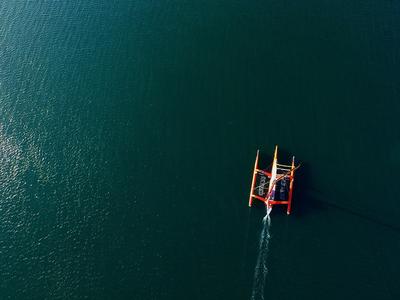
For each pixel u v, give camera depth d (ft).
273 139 207.00
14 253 188.85
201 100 223.30
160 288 177.99
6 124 226.99
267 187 192.54
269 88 222.69
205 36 247.50
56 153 215.72
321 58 230.27
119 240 189.57
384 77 220.84
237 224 188.34
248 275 177.27
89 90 234.99
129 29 257.75
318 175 195.11
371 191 190.19
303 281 174.09
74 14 270.87
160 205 196.75
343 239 180.75
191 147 210.18
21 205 201.26
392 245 178.29
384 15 245.45
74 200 201.26
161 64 239.09
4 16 274.98
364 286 171.63
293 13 251.39
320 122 209.46
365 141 202.39
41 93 236.63
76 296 178.19
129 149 213.25
